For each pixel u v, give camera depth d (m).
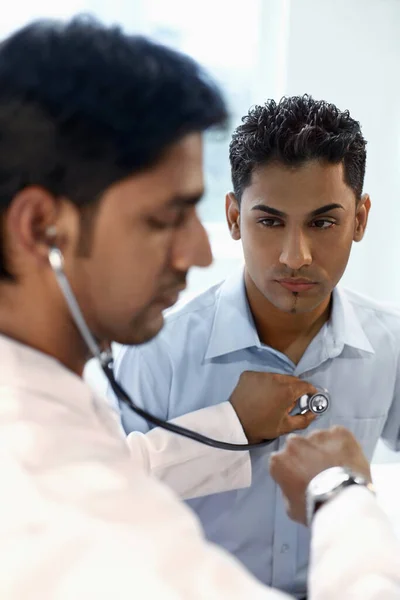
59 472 0.46
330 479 0.64
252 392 0.97
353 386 1.10
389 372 1.11
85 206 0.50
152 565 0.41
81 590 0.39
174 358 1.06
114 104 0.48
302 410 0.97
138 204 0.51
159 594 0.39
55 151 0.48
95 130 0.48
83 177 0.49
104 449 0.50
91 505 0.45
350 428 1.11
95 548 0.41
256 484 1.07
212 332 1.07
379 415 1.12
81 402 0.54
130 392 1.05
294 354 1.08
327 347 1.07
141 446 0.94
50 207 0.49
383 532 0.56
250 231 0.95
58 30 0.50
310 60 2.20
